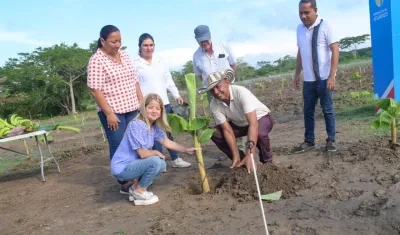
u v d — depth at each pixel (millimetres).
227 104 4582
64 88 40406
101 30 4500
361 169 4688
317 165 5066
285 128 8281
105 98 4633
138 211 4246
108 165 6805
